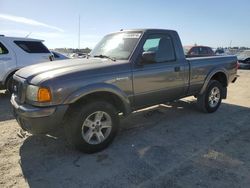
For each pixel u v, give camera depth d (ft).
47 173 11.13
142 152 13.16
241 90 31.53
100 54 16.10
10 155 12.74
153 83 15.23
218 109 21.50
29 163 11.98
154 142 14.44
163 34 16.11
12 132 15.80
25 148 13.53
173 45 16.65
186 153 13.07
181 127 16.89
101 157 12.60
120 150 13.38
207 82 19.04
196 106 20.40
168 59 16.33
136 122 17.87
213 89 19.85
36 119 11.47
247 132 16.06
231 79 21.62
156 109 20.97
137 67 14.32
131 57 14.25
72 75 11.96
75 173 11.14
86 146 12.64
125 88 13.80
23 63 25.64
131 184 10.34
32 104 11.79
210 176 10.91
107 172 11.22
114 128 13.48
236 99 25.95
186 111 20.52
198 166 11.74
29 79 12.15
